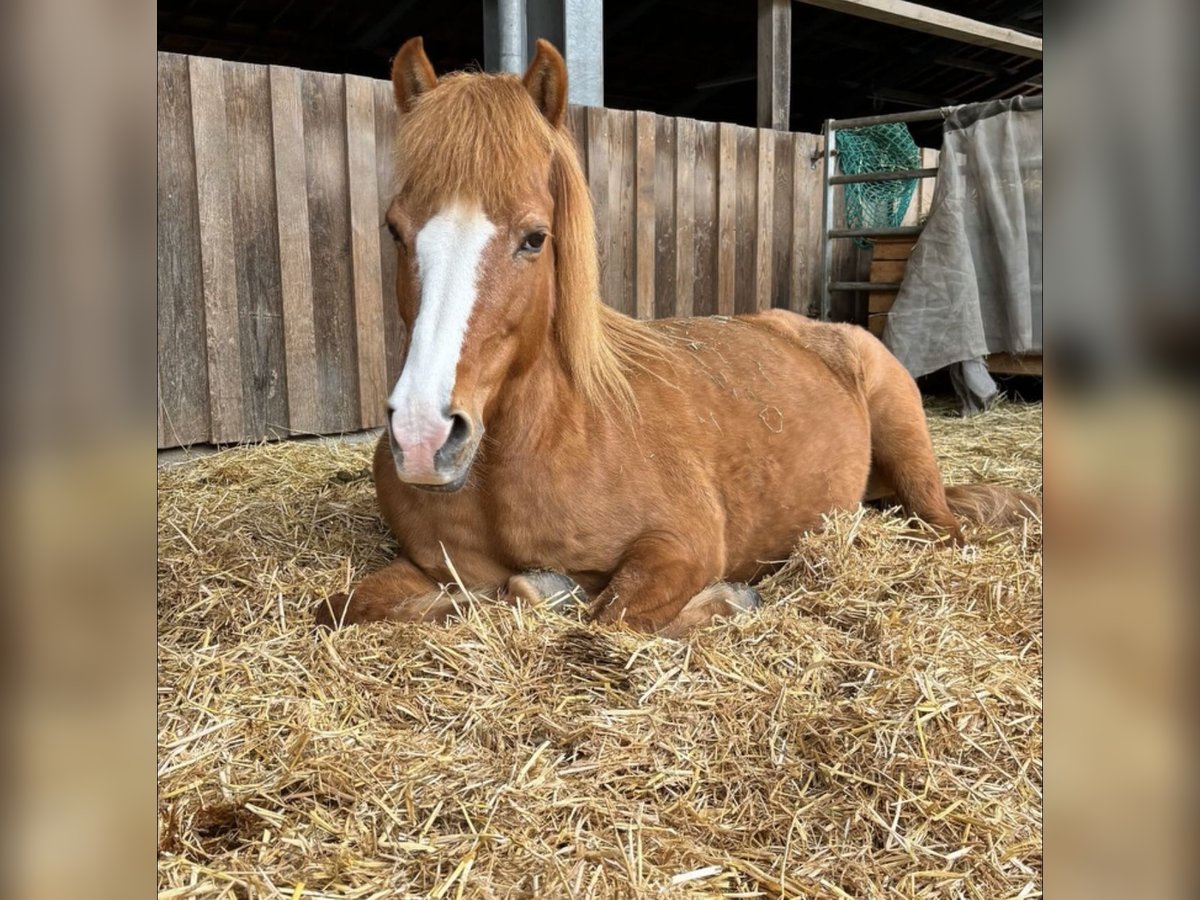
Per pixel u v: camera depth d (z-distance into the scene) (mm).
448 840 1229
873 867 1231
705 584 2227
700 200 5219
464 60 9711
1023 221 5059
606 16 8078
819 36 8953
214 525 2588
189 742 1443
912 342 5355
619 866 1199
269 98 3701
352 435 4117
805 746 1502
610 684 1655
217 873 1132
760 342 2822
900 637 1836
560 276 2004
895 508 2822
